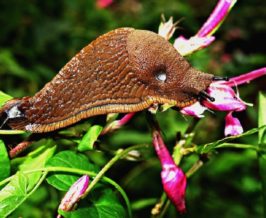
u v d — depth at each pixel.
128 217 0.28
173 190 0.27
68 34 0.87
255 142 0.59
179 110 0.28
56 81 0.27
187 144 0.30
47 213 0.42
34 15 0.86
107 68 0.26
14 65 0.67
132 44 0.26
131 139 0.54
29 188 0.26
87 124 0.28
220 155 0.54
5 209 0.25
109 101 0.26
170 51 0.27
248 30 1.03
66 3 0.93
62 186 0.27
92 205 0.27
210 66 0.69
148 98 0.27
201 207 0.53
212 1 1.06
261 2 1.07
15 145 0.28
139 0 0.93
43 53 0.84
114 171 0.57
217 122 0.56
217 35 0.99
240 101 0.27
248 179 0.56
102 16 0.91
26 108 0.27
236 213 0.54
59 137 0.28
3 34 0.83
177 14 0.82
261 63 0.83
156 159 0.47
